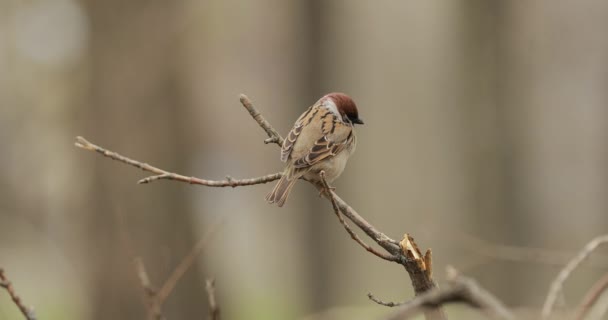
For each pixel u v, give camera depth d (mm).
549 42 19641
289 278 24750
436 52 26047
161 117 14703
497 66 17609
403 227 27422
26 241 18609
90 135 14602
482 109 17656
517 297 16719
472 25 17703
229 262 22125
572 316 4965
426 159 26328
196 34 16438
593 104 22641
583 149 23703
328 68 19094
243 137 26516
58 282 19234
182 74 15148
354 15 21641
